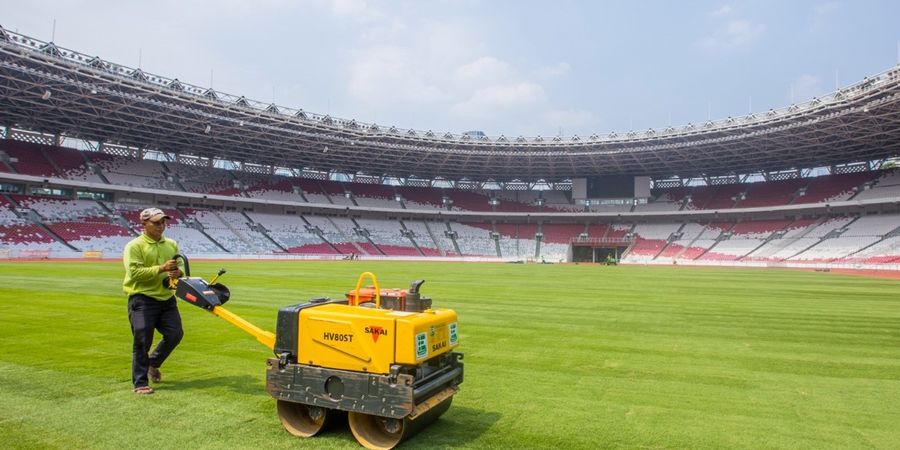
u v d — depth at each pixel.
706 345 10.67
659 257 73.44
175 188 65.88
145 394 6.64
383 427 5.27
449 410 6.28
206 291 6.31
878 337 11.77
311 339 5.38
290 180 78.50
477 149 69.31
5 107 48.81
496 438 5.37
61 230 53.59
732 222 76.12
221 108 50.88
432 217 86.31
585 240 81.25
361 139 63.75
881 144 59.22
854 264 54.88
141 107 48.53
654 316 14.97
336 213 80.06
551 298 19.91
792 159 68.06
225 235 65.25
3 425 5.52
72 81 42.38
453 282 28.72
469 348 10.15
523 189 89.06
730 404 6.69
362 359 5.11
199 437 5.25
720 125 57.91
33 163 56.69
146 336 6.73
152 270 6.51
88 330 11.02
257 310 14.90
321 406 5.21
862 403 6.80
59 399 6.42
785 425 5.91
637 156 70.06
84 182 58.09
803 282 31.95
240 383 7.27
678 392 7.22
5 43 37.38
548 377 7.96
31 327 11.35
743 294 22.61
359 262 61.09
